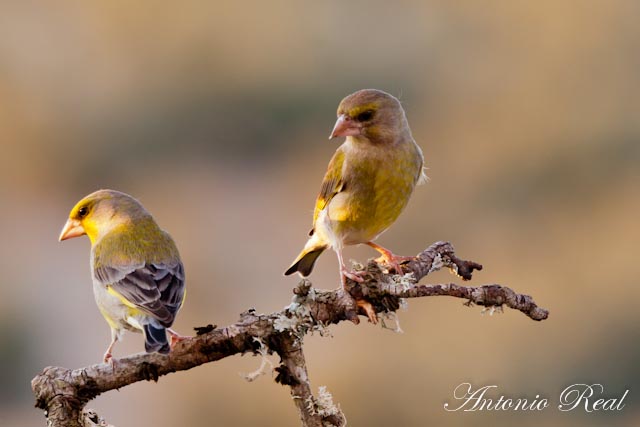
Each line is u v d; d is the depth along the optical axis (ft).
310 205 67.00
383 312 21.09
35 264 59.41
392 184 26.99
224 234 61.26
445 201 61.21
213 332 20.29
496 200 61.87
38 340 52.49
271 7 80.59
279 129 75.97
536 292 51.65
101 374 20.20
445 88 75.72
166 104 75.31
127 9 78.02
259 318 20.34
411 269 23.16
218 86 76.64
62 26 79.20
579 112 70.13
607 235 57.36
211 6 77.46
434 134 70.08
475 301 20.13
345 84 77.87
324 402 20.38
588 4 76.23
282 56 78.23
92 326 53.36
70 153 72.84
